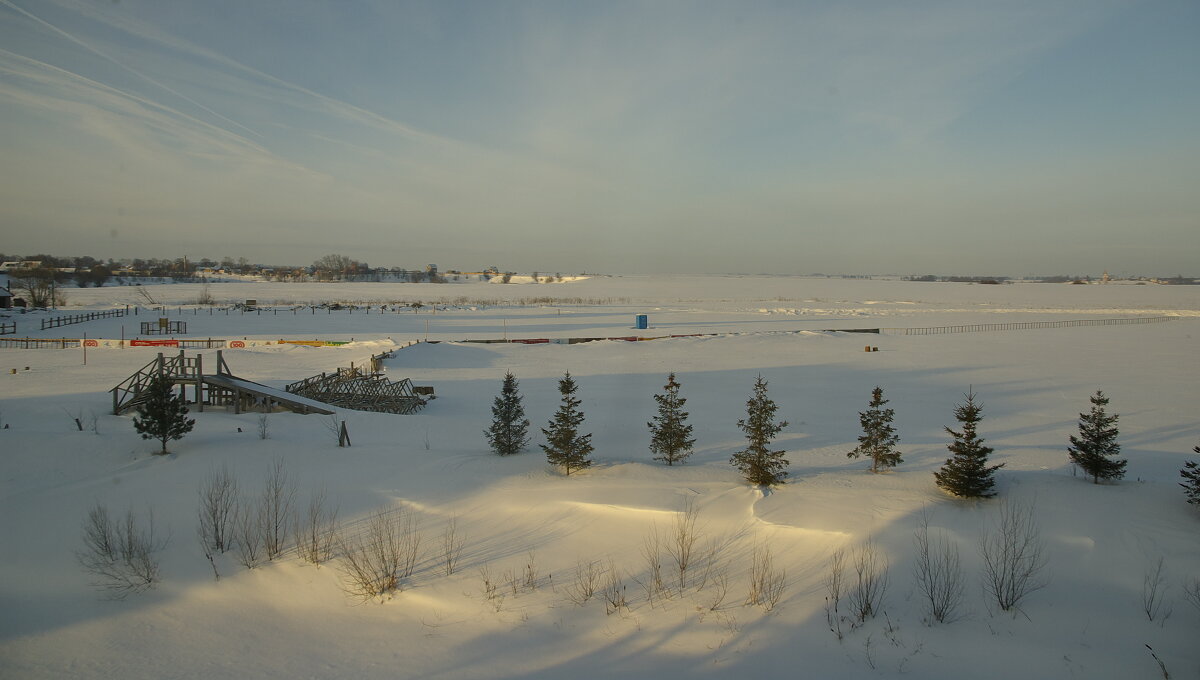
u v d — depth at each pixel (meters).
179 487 11.66
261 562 9.16
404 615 8.10
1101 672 6.55
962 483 10.36
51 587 8.47
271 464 13.16
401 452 14.63
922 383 32.00
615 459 14.95
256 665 7.14
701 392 29.20
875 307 101.62
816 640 7.37
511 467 13.67
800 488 11.64
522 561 9.36
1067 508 9.69
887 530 9.37
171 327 58.19
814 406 25.80
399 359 38.47
